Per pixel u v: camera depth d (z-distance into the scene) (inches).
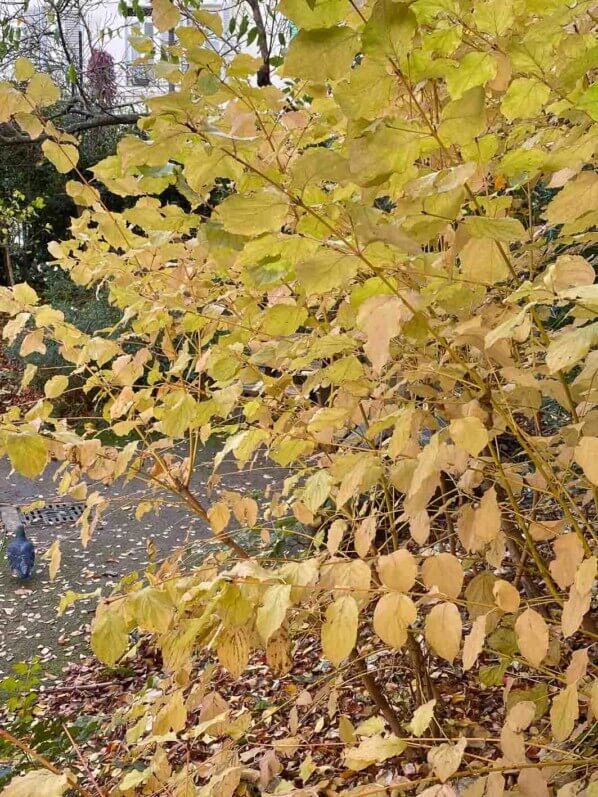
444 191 27.4
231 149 35.3
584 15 38.8
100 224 55.6
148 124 35.9
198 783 60.2
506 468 50.3
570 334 26.2
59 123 256.2
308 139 46.9
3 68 229.0
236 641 35.5
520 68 31.7
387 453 40.3
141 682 133.7
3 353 350.9
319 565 36.1
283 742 48.6
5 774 80.4
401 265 34.5
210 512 57.3
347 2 25.9
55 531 212.7
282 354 51.0
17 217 411.5
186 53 35.8
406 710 74.0
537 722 61.2
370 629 83.6
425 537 39.1
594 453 30.2
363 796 34.7
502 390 41.9
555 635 51.3
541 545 72.6
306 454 64.5
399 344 48.6
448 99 41.3
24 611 171.2
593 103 26.2
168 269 61.7
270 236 32.3
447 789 31.4
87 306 319.6
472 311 45.5
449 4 29.2
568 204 29.5
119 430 58.9
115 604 36.3
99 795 40.8
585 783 40.9
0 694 136.7
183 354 58.6
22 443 41.8
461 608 79.4
